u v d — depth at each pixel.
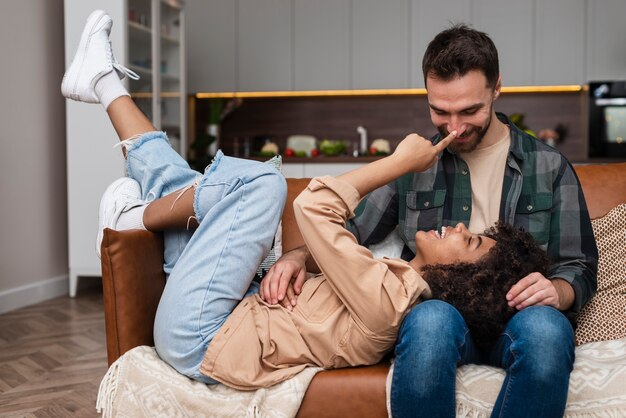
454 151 1.88
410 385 1.41
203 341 1.57
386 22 6.07
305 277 1.71
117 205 1.85
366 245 2.01
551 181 1.87
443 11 5.98
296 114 6.55
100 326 3.64
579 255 1.80
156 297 1.75
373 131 6.47
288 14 6.17
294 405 1.48
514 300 1.52
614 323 1.75
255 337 1.55
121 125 2.08
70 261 4.52
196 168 5.55
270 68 6.20
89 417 2.31
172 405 1.55
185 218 1.73
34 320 3.80
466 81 1.69
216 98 6.23
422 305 1.49
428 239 1.67
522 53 5.89
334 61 6.14
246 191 1.65
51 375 2.78
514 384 1.39
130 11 4.56
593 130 5.80
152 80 4.93
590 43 5.80
